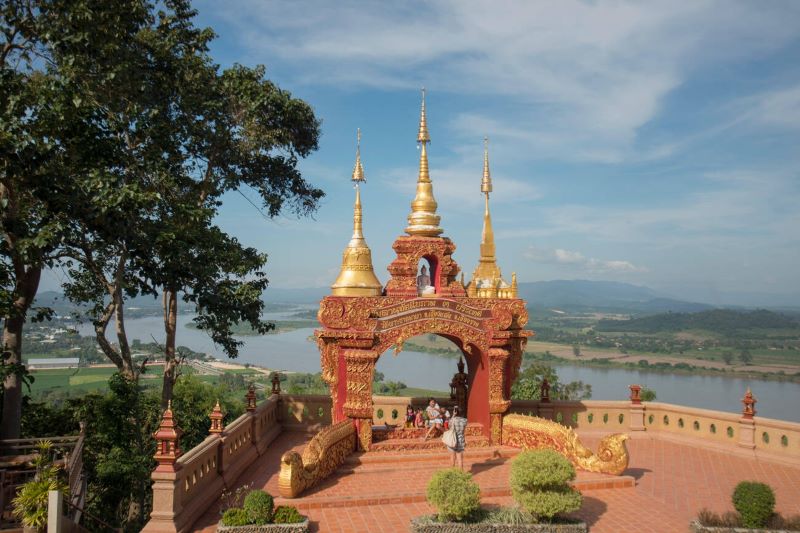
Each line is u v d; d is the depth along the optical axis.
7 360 19.06
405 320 17.53
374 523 12.78
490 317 18.73
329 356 17.52
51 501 12.11
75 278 25.94
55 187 17.38
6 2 18.03
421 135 19.72
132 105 20.52
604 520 13.31
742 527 12.27
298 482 13.86
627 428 21.88
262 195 29.34
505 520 12.42
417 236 19.41
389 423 21.17
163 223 21.06
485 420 18.47
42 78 18.20
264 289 26.33
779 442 18.34
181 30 25.23
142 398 29.59
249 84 25.42
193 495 12.90
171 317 25.73
